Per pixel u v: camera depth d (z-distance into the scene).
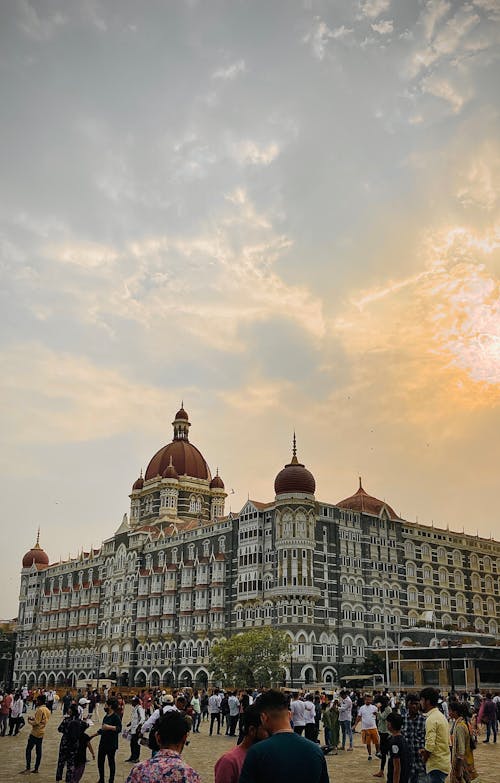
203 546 164.12
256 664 117.56
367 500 161.12
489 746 51.47
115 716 32.22
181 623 162.25
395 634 150.50
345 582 146.88
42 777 35.28
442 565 169.00
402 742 22.88
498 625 176.38
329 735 49.50
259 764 11.89
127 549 188.50
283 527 141.75
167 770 11.90
